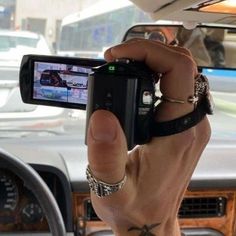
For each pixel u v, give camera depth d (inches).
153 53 21.1
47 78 32.8
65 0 207.8
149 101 20.5
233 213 70.1
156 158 22.1
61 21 206.1
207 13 48.3
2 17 175.3
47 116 88.4
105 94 19.8
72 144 77.1
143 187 22.3
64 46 204.7
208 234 69.6
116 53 21.4
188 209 69.1
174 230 24.8
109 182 20.0
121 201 21.3
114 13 176.6
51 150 71.5
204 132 22.7
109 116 19.4
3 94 97.6
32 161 61.6
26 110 93.5
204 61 55.1
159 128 21.7
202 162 71.3
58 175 61.7
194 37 54.6
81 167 65.3
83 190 63.9
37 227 56.8
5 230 56.2
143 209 23.0
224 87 85.4
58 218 45.3
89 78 20.2
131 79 19.7
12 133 89.7
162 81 21.6
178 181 23.0
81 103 32.0
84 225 64.9
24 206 55.9
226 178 68.5
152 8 51.5
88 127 19.5
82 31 206.4
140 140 20.8
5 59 110.0
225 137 81.8
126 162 21.0
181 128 21.8
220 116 88.4
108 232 65.1
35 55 33.4
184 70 21.4
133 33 56.1
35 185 44.6
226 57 55.6
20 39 138.9
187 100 21.6
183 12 48.0
